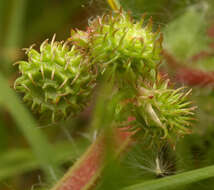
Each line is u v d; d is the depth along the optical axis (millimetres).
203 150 188
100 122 190
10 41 213
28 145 207
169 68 196
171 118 156
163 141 158
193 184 176
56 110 156
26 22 221
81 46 154
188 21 210
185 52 200
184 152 184
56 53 155
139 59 150
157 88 158
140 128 158
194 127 189
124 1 197
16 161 199
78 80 155
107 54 150
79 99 156
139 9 205
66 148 201
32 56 155
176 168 178
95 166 170
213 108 195
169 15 212
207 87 200
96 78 157
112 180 171
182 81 199
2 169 197
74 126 207
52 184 188
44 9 225
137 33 150
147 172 179
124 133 172
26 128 192
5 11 225
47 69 154
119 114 157
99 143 170
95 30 151
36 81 155
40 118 158
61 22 216
